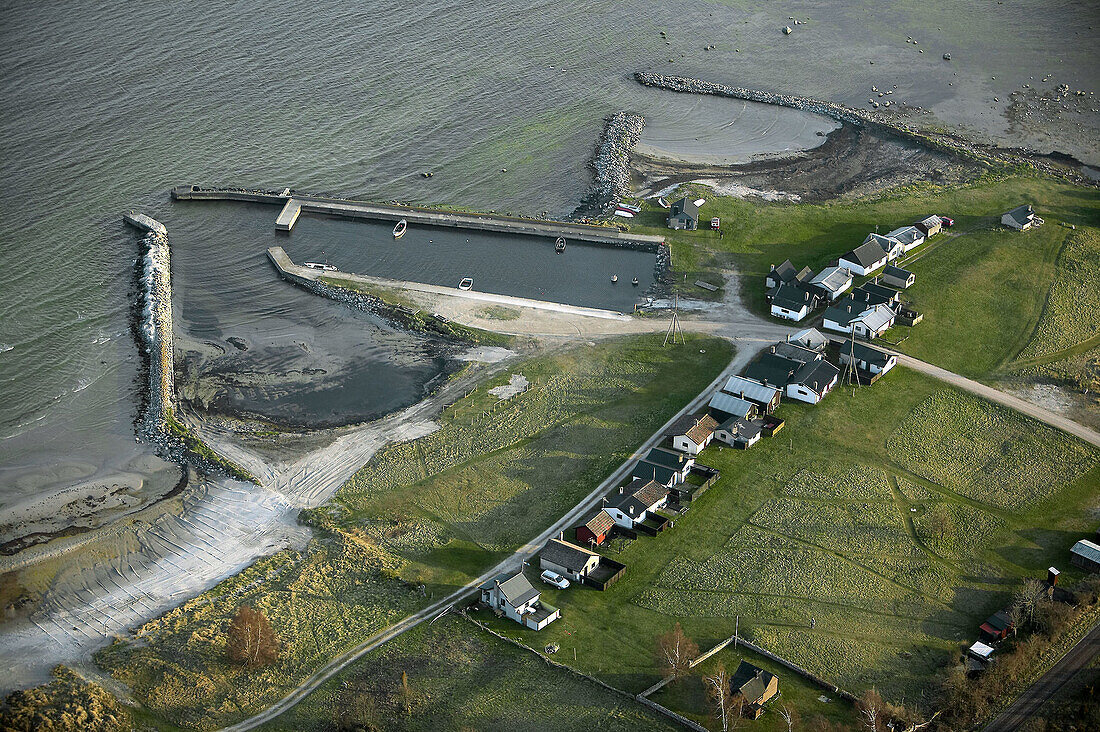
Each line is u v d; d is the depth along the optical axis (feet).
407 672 374.84
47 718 351.87
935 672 370.94
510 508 458.50
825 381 521.65
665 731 346.74
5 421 525.34
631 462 483.10
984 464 479.00
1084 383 528.22
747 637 387.14
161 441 510.17
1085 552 417.90
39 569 436.76
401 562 428.56
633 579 417.49
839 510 451.12
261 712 361.51
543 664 376.07
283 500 469.57
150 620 404.77
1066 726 346.95
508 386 541.34
